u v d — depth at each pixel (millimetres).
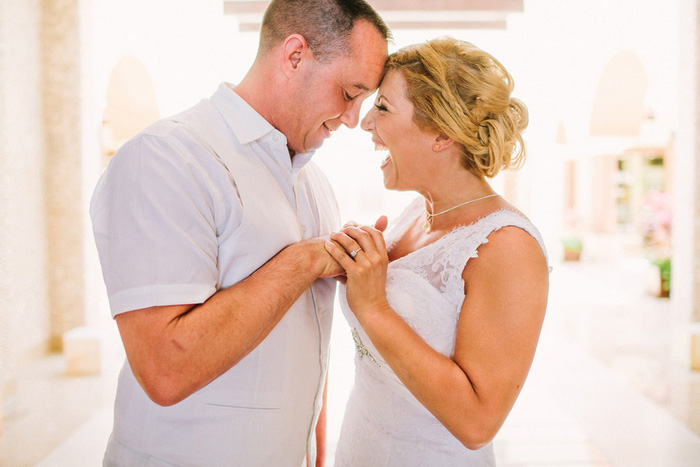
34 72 5195
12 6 4859
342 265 1187
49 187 5398
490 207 1341
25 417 3967
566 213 16047
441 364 1162
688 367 5027
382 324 1198
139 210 1034
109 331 5250
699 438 3662
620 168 17094
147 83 6906
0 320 4262
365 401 1481
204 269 1064
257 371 1198
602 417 4031
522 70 9359
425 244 1429
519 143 1391
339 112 1293
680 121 5398
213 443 1180
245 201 1175
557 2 8469
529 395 4465
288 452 1285
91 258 5551
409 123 1330
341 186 11945
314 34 1200
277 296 1102
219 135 1224
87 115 5430
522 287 1154
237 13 6977
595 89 8656
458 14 7723
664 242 8523
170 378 1005
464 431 1150
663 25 6512
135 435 1194
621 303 7887
